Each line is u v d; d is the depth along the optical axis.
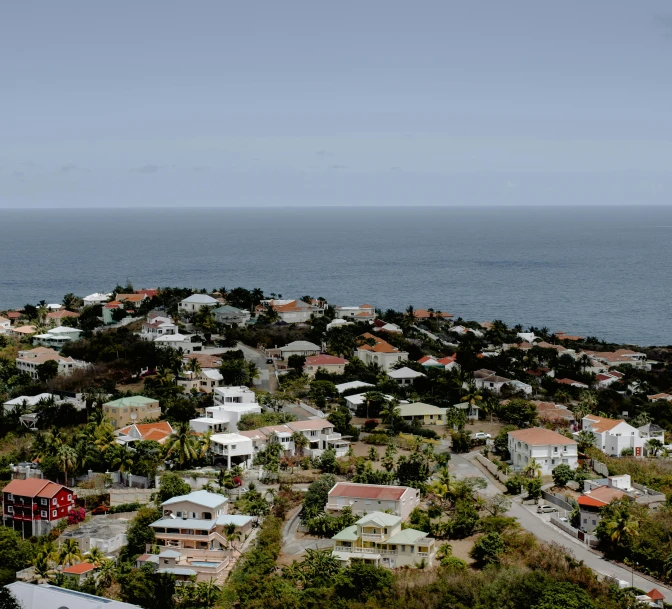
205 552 154.00
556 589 134.50
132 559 153.00
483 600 135.00
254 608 133.75
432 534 161.38
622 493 172.75
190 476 189.50
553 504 180.62
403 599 136.50
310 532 163.50
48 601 132.38
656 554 149.88
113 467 192.88
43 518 169.25
